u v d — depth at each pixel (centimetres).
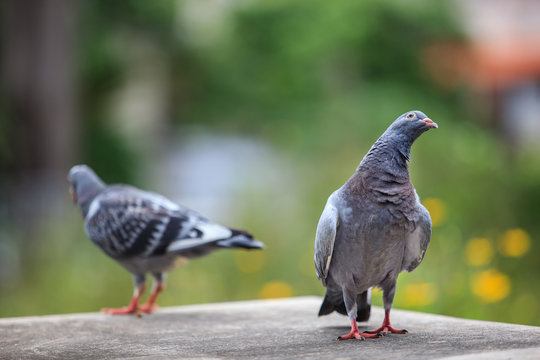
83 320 589
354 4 2661
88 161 2298
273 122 2730
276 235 1041
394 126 454
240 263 1002
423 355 397
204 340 486
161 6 2428
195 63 2781
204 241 647
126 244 665
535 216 976
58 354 447
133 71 2556
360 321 508
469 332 474
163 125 2988
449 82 2756
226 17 2839
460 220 973
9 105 2008
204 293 960
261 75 2808
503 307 750
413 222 449
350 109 2381
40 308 943
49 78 1998
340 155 1324
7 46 1998
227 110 2923
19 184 1555
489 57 2895
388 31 2700
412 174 1181
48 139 2006
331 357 405
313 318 575
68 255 1062
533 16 3189
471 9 3094
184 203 1788
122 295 953
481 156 1275
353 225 446
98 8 2333
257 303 675
